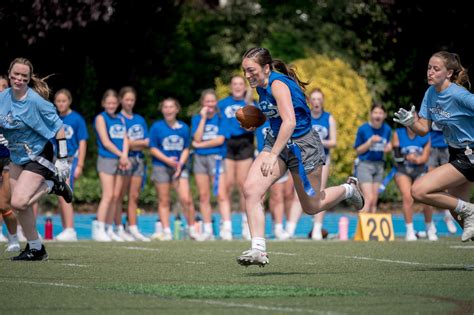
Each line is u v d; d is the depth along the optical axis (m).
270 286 20.98
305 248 33.69
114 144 40.38
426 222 42.47
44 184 26.42
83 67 67.25
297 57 73.00
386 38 64.88
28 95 25.61
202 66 74.25
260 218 22.59
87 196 62.25
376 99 68.75
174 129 41.62
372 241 38.50
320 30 75.12
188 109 72.69
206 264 26.59
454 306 18.05
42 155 26.19
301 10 76.50
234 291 20.06
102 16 60.41
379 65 69.38
